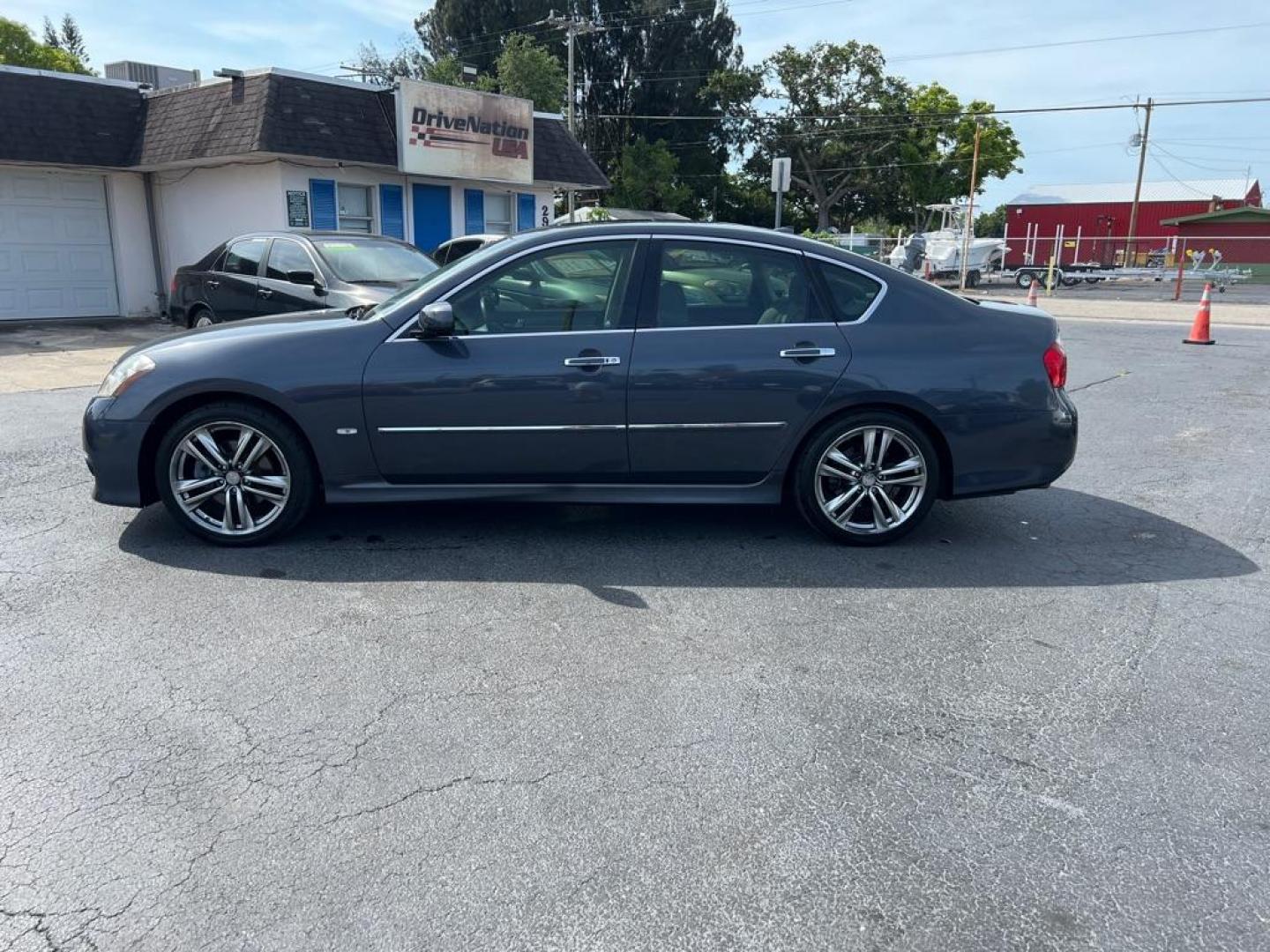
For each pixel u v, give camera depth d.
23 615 3.92
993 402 4.72
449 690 3.35
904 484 4.85
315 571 4.48
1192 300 27.75
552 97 40.59
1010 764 2.93
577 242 4.70
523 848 2.52
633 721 3.16
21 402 8.62
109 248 16.70
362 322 4.70
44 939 2.17
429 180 18.03
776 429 4.70
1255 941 2.21
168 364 4.61
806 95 50.62
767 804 2.72
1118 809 2.71
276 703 3.25
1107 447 7.39
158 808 2.66
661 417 4.63
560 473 4.72
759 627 3.93
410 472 4.70
